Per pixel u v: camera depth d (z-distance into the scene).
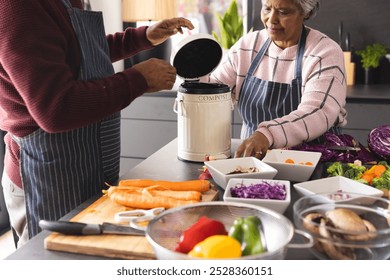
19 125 1.48
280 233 0.95
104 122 1.62
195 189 1.34
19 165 1.58
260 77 2.05
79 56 1.51
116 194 1.24
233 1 3.51
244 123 2.18
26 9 1.29
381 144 1.59
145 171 1.60
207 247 0.86
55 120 1.32
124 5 3.47
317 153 1.57
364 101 3.08
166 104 3.39
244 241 0.89
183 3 3.79
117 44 1.94
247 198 1.20
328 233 0.92
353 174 1.44
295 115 1.70
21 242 1.67
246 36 2.14
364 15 3.55
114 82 1.42
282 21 1.86
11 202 1.65
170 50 3.89
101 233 1.07
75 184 1.55
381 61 3.56
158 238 0.98
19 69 1.28
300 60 1.93
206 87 1.73
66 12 1.48
